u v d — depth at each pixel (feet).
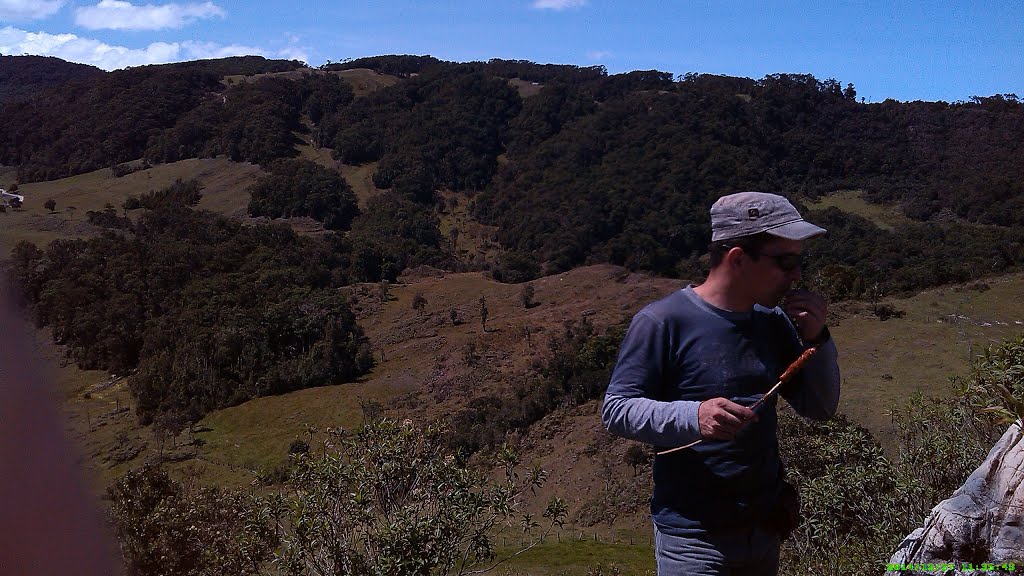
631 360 6.89
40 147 450.30
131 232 299.38
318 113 472.85
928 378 118.52
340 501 16.39
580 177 376.48
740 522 6.73
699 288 7.11
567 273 268.82
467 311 245.24
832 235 253.03
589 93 478.59
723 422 6.11
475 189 417.90
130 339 210.18
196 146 435.12
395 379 201.05
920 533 7.98
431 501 16.65
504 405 170.50
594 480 129.39
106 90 474.90
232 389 199.00
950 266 179.11
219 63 596.29
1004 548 6.89
